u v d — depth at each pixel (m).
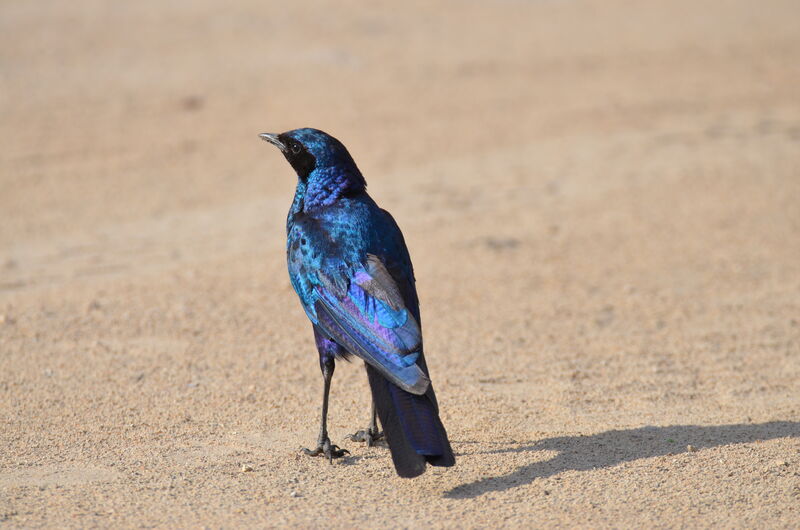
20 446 10.72
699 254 19.86
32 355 13.83
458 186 25.00
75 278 18.09
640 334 15.34
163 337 14.74
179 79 34.38
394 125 30.33
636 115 32.44
